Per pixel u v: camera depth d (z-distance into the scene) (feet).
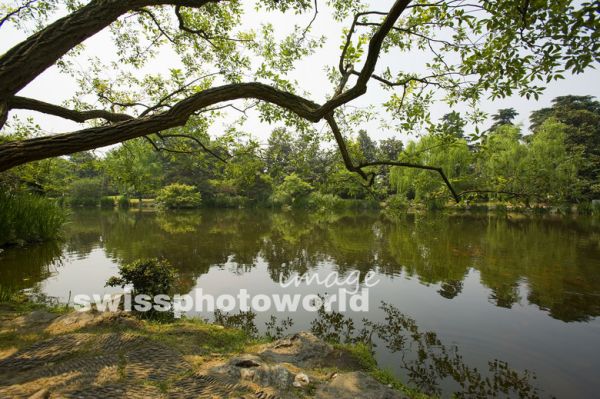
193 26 16.46
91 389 7.37
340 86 9.09
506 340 15.15
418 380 11.85
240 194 115.14
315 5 12.51
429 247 37.35
